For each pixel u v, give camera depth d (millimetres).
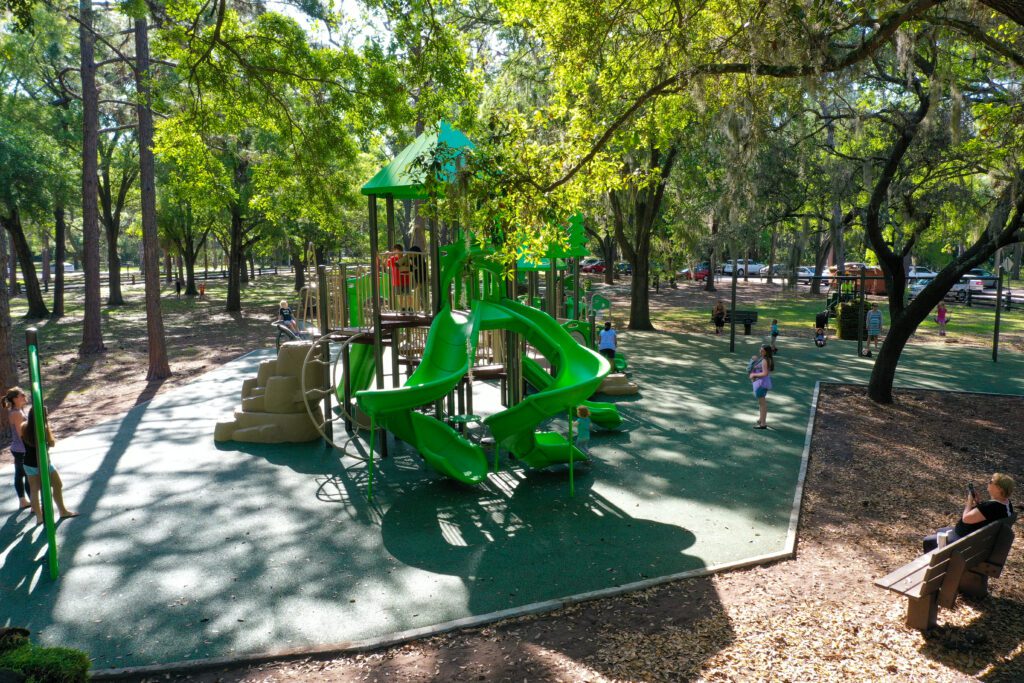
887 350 16469
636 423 15047
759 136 10750
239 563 8391
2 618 7102
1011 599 6902
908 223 15922
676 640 6285
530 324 12477
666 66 11219
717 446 13164
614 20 11289
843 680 5469
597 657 6059
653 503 10234
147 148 20250
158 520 9773
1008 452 12328
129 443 13805
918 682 5422
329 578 7969
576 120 12023
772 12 9164
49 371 22172
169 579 7969
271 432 13781
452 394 14562
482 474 11234
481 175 11211
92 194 25188
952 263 15430
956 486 10586
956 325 32188
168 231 49500
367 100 15766
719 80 11117
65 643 6613
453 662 6129
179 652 6434
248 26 15891
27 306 45656
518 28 21672
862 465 11758
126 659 6320
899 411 15695
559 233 11266
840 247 33344
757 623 6547
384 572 8117
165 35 14828
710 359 23688
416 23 13195
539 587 7645
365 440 14156
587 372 11797
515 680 5750
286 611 7199
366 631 6773
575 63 12047
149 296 20766
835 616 6645
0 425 13531
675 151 27641
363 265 14492
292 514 10016
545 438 12500
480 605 7266
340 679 5934
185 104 16625
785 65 9312
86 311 25531
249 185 37281
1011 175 13266
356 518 9867
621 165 12422
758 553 8359
